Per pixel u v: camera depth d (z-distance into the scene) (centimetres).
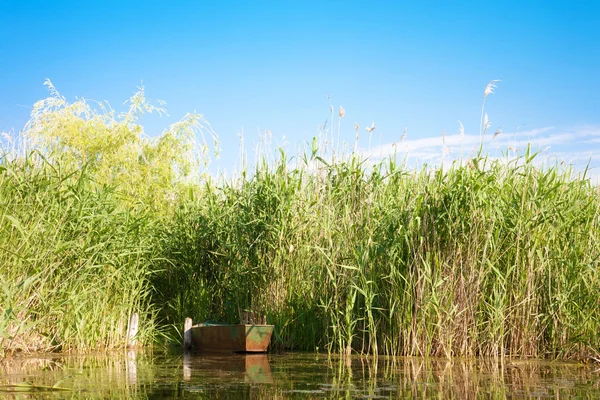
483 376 657
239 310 948
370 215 885
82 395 548
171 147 1550
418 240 820
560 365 736
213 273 1030
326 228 870
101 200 880
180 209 1105
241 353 868
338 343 879
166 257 1062
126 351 902
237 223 960
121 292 956
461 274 790
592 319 790
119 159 1502
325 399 532
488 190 822
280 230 916
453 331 800
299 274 916
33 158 874
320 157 939
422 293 800
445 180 884
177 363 766
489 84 829
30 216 806
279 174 950
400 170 899
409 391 570
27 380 628
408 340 812
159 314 1086
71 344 875
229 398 536
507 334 814
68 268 835
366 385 602
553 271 825
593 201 852
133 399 529
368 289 835
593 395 552
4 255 766
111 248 900
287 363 759
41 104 1587
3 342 800
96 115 1609
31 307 816
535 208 821
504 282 785
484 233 812
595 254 824
